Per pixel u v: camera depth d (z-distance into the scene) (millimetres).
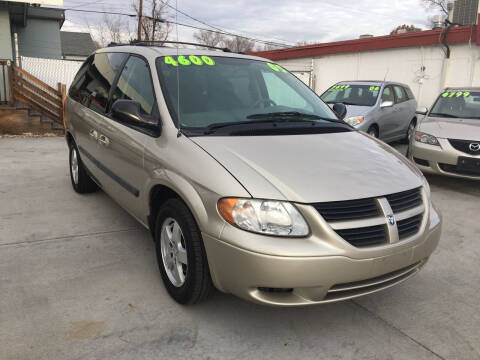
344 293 2439
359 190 2465
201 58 3689
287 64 18359
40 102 10891
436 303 3041
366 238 2404
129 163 3348
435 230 2787
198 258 2561
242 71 3734
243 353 2418
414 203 2715
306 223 2312
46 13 18703
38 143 9164
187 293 2691
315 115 3645
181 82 3328
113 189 3832
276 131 3086
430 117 7113
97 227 4184
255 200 2326
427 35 13383
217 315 2768
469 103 7152
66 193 5273
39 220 4328
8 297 2857
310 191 2377
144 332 2555
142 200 3172
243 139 2869
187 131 2914
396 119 9602
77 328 2557
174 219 2766
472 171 5879
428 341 2596
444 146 6039
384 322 2781
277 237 2275
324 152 2838
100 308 2779
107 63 4367
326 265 2268
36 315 2666
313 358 2404
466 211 5250
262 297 2359
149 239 3926
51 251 3609
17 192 5277
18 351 2328
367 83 9555
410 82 14203
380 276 2523
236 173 2451
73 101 4977
